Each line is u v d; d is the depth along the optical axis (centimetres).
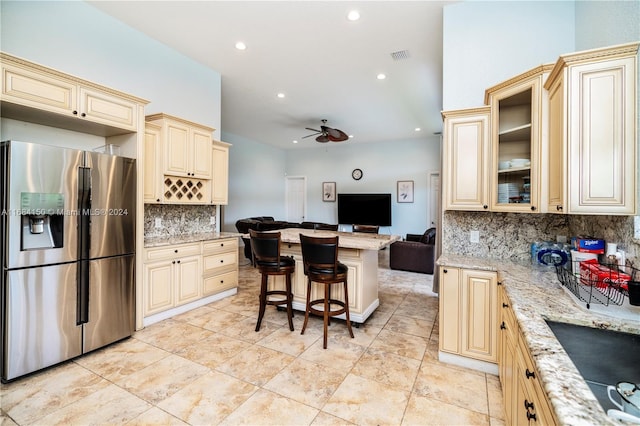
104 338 247
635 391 82
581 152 156
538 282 174
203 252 352
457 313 227
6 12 229
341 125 670
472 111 235
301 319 322
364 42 331
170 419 168
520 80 206
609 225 176
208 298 365
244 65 389
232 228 772
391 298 392
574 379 77
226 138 751
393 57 364
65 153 221
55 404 179
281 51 353
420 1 262
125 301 264
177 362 229
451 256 261
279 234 282
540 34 238
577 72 157
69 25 264
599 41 191
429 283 468
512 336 139
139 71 319
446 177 245
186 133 340
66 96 230
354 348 254
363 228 401
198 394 190
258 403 182
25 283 203
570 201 159
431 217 774
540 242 232
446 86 265
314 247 262
